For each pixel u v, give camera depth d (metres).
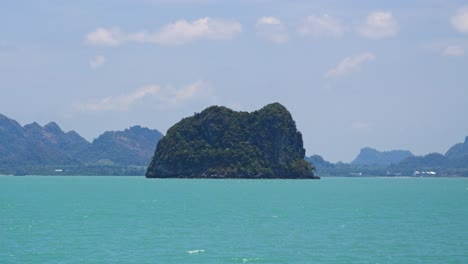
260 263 73.62
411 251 80.69
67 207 145.00
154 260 74.75
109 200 174.00
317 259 75.62
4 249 80.75
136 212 131.38
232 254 78.50
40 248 81.50
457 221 114.38
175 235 93.50
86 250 80.31
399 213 131.75
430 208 146.75
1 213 127.06
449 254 78.81
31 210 135.38
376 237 92.12
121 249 81.19
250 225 106.88
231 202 165.88
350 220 115.88
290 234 95.19
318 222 112.12
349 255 78.06
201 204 157.38
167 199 179.12
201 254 78.38
